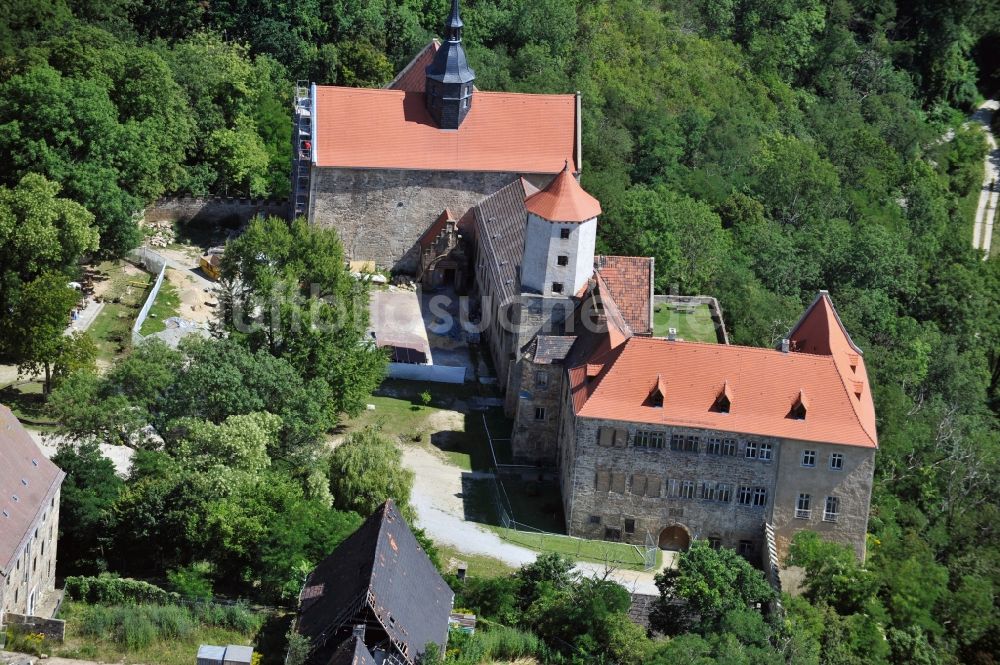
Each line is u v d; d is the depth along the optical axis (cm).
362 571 17562
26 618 17712
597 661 18925
